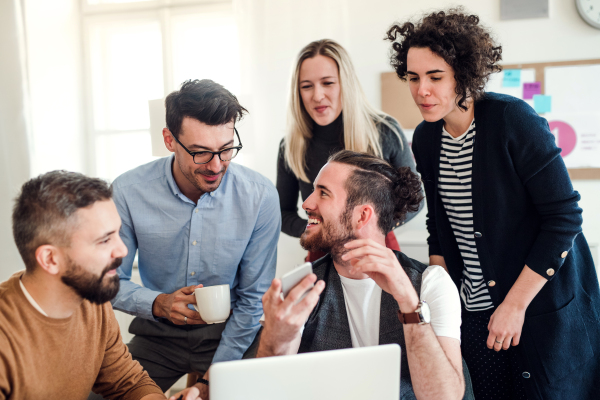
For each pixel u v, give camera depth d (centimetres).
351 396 86
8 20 307
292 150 222
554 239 137
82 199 97
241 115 150
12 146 309
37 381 105
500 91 286
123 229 165
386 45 294
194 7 311
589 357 144
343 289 133
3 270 307
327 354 85
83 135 333
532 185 139
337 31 297
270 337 99
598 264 251
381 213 128
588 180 281
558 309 141
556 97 281
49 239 97
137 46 327
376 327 129
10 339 100
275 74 303
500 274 148
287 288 95
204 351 171
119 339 128
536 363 143
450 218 161
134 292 160
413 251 247
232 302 175
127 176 165
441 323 121
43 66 316
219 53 313
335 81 205
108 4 324
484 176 145
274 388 83
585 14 271
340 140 213
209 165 143
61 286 102
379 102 297
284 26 300
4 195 307
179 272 169
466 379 126
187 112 139
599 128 277
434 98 138
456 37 130
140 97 328
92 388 129
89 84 331
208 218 164
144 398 121
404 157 220
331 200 127
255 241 171
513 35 283
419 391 111
